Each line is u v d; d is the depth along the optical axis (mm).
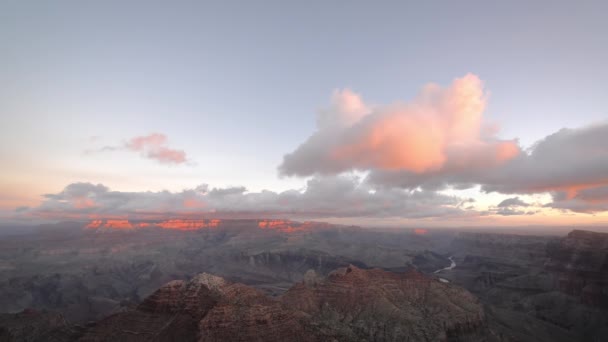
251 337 115000
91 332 124938
